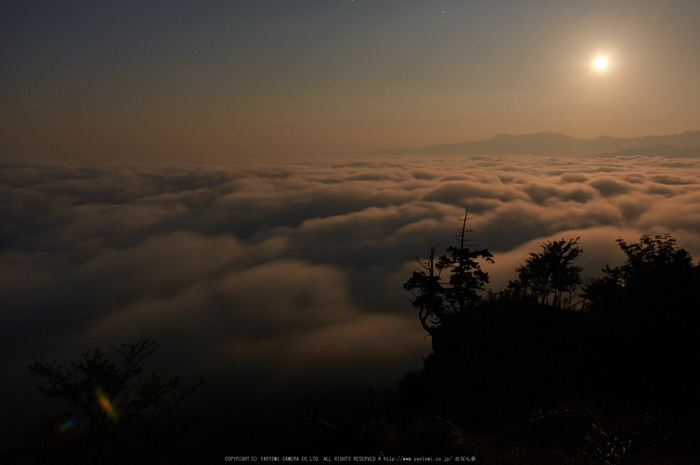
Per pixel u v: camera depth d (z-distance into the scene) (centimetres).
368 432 972
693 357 1488
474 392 2088
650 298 1764
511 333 2608
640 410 1261
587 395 1580
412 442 947
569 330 2444
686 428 911
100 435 870
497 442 1105
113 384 932
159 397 958
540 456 854
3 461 808
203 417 1012
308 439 964
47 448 827
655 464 768
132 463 866
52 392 901
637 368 1584
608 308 1972
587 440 888
